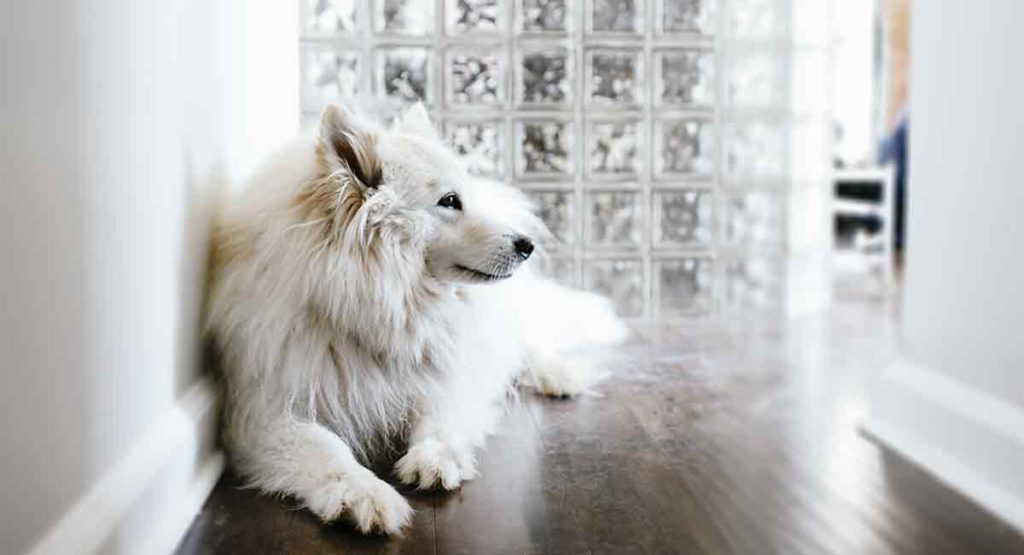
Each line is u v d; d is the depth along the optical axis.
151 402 1.50
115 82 1.33
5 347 0.98
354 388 1.79
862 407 2.39
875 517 1.62
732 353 3.13
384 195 1.74
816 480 1.80
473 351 2.00
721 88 3.62
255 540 1.48
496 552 1.45
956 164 1.86
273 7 2.59
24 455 1.03
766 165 3.83
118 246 1.34
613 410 2.35
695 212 3.69
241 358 1.75
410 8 3.35
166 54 1.58
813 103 3.92
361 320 1.74
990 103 1.74
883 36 7.08
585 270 3.66
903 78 7.06
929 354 1.98
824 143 3.97
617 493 1.72
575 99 3.51
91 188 1.23
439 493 1.71
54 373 1.11
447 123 3.44
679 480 1.81
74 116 1.17
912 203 2.05
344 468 1.61
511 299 2.25
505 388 2.40
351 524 1.53
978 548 1.47
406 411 1.91
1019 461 1.63
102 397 1.28
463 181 1.90
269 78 2.53
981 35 1.77
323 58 3.34
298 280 1.70
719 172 3.67
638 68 3.55
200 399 1.74
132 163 1.40
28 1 1.03
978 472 1.74
